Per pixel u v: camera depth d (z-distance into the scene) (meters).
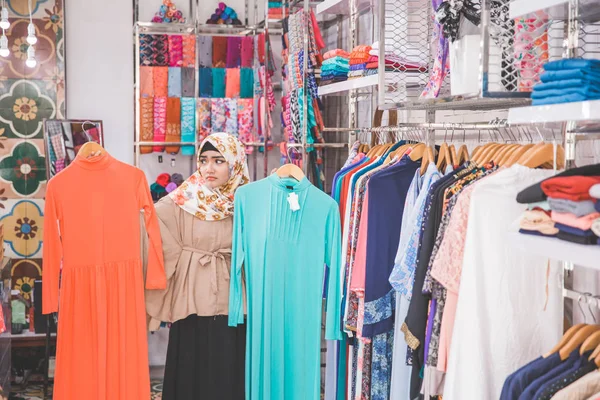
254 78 5.30
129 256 3.11
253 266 2.97
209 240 3.07
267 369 2.96
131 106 5.42
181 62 5.20
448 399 2.14
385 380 2.97
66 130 4.88
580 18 2.13
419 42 3.17
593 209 1.62
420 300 2.41
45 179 5.17
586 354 1.89
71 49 5.30
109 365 3.09
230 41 5.28
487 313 2.14
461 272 2.15
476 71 2.32
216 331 3.08
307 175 4.23
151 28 5.38
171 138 5.15
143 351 3.11
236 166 3.12
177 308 3.02
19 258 5.12
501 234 2.15
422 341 2.41
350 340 3.12
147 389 3.13
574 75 1.67
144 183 3.16
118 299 3.08
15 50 5.11
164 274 3.02
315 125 4.25
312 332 3.04
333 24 5.02
